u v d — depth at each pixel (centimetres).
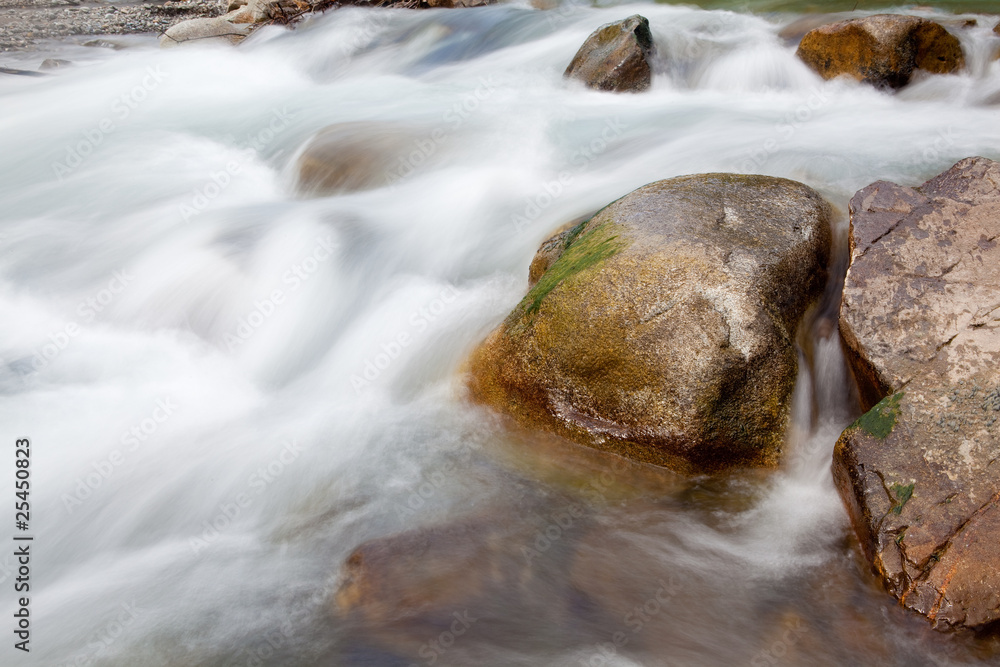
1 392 571
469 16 1473
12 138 1039
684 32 1171
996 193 487
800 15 1254
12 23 1981
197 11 2175
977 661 339
